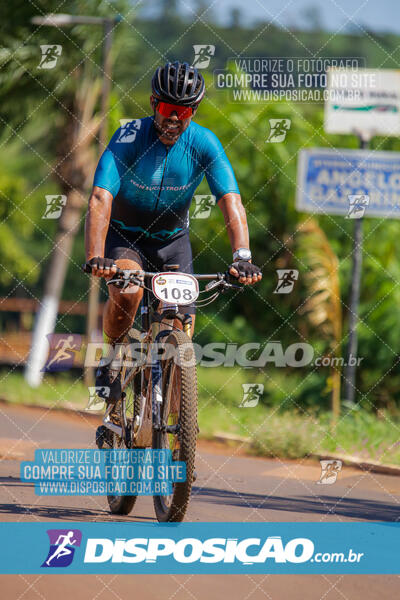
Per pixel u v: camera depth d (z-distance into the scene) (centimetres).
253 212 2534
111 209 906
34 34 2791
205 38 3975
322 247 2120
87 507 916
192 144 891
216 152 898
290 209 2498
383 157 1856
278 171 2508
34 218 4188
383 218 2475
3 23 2739
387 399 2378
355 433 1717
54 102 3009
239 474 1307
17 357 4281
